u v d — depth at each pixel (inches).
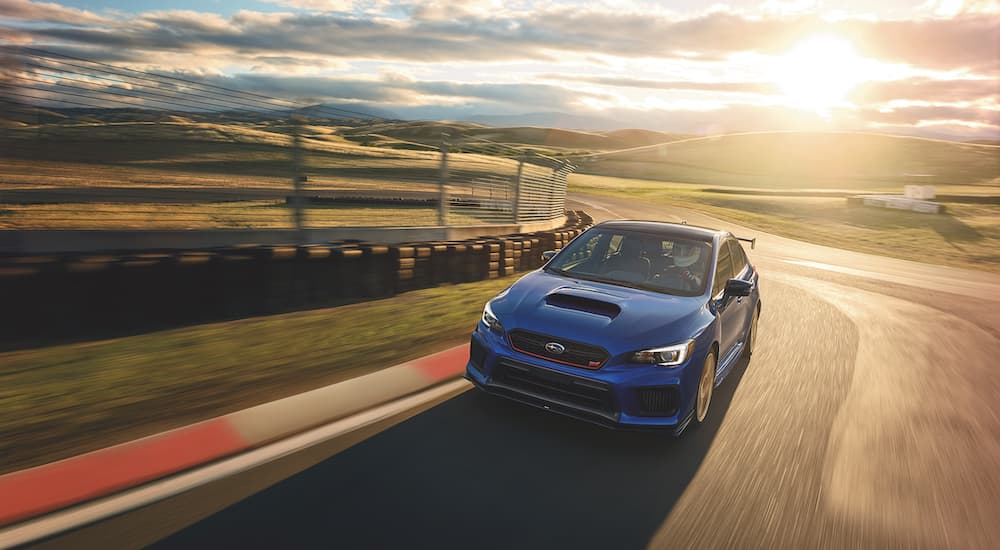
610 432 169.6
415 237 444.1
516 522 119.7
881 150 6343.5
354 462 140.1
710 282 199.3
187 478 127.3
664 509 129.5
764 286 516.1
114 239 284.0
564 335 162.7
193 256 265.6
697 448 163.3
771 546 118.0
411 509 121.1
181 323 262.8
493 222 602.2
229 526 110.1
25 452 136.7
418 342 254.7
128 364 204.8
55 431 149.2
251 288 286.8
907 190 2262.6
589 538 116.0
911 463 162.4
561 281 196.2
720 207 1910.7
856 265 785.6
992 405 220.4
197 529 108.6
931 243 1288.1
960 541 124.5
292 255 300.8
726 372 213.3
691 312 178.2
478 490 131.4
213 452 140.3
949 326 385.1
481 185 612.4
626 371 157.1
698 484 142.2
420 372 212.2
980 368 277.0
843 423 189.8
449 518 119.0
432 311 318.3
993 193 2989.7
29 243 263.4
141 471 129.3
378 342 251.1
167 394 178.4
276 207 462.6
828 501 138.0
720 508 131.6
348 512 118.0
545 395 165.5
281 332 257.9
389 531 112.6
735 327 218.2
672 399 160.2
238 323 269.4
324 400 179.0
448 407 179.5
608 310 172.9
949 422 197.6
